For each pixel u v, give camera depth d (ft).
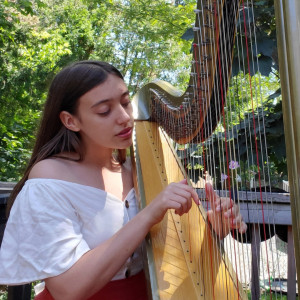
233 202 5.21
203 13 4.51
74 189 5.03
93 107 5.02
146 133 8.15
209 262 5.13
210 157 5.68
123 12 28.45
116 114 5.04
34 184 4.83
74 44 49.39
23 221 4.67
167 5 25.16
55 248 4.51
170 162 7.05
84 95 5.03
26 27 32.37
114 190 5.54
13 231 4.77
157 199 4.76
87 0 33.88
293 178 2.49
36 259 4.54
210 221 5.53
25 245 4.59
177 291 4.74
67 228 4.67
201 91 5.05
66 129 5.41
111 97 5.01
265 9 8.89
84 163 5.42
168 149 7.55
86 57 52.42
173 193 4.74
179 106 6.32
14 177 23.72
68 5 49.73
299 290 2.48
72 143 5.37
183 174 6.58
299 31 2.45
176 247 5.42
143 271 5.61
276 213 8.54
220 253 5.23
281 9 2.53
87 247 4.74
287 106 2.51
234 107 4.76
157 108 8.06
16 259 4.66
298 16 2.46
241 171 5.98
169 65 47.47
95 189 5.20
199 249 5.34
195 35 4.78
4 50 31.07
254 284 6.37
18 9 25.46
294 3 2.46
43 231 4.58
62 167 5.16
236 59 7.17
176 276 4.95
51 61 34.17
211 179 5.85
